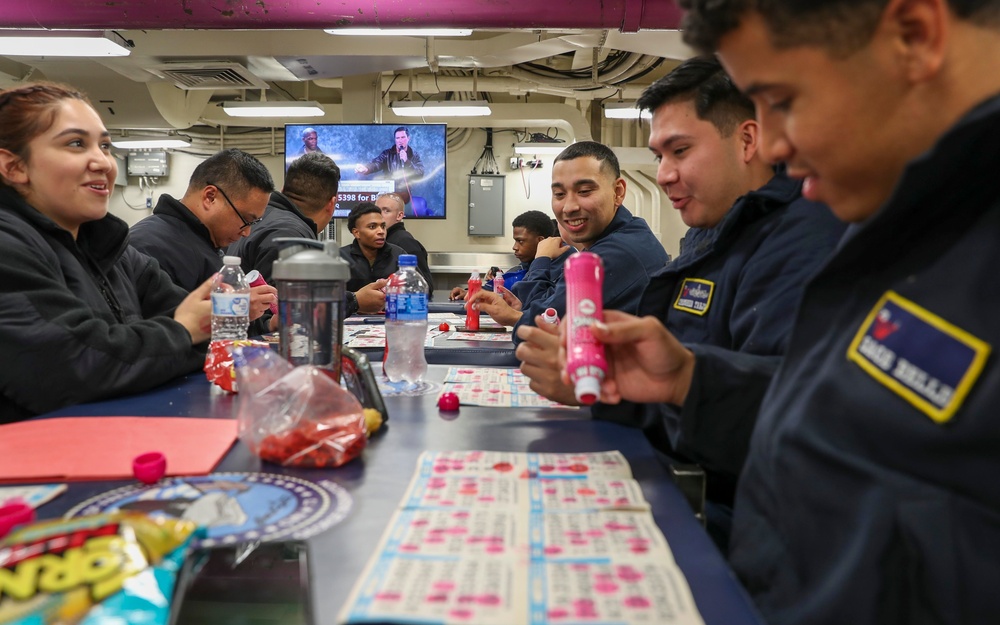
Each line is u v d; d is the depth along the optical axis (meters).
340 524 0.58
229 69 4.83
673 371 0.82
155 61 4.64
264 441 0.75
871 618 0.50
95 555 0.44
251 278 1.57
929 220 0.54
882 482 0.51
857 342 0.57
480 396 1.15
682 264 1.20
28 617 0.39
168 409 1.01
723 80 1.14
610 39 4.31
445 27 3.36
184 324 1.26
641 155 6.50
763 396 0.80
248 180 2.34
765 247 1.00
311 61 4.76
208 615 0.54
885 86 0.50
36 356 1.02
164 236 2.20
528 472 0.72
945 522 0.48
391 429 0.92
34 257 1.13
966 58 0.50
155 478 0.68
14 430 0.86
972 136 0.47
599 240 2.04
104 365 1.06
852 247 0.59
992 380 0.46
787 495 0.59
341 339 0.97
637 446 0.84
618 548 0.52
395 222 4.80
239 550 0.54
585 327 0.78
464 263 6.53
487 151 6.98
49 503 0.61
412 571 0.48
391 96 6.55
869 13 0.48
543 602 0.44
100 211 1.36
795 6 0.48
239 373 0.83
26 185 1.30
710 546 0.54
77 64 4.72
